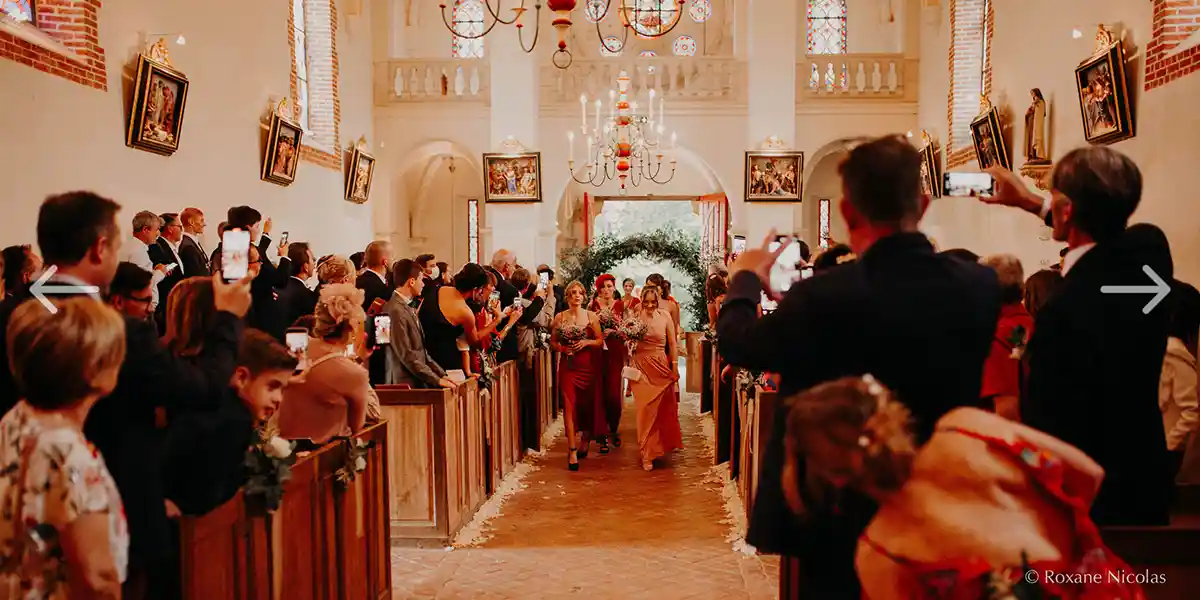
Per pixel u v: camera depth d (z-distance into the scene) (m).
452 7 19.02
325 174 13.95
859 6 19.06
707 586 5.39
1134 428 2.84
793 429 2.13
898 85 16.86
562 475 8.62
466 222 20.34
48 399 2.39
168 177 8.94
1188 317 3.81
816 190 19.62
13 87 6.60
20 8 7.30
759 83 16.41
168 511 2.98
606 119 17.00
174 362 2.78
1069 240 2.93
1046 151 10.29
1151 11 7.73
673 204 32.84
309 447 4.27
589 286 16.06
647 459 8.81
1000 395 3.30
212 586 3.16
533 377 9.66
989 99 12.59
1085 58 9.13
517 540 6.45
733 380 8.02
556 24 9.75
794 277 2.85
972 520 2.07
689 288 15.69
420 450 6.28
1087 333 2.77
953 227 13.92
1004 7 11.97
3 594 2.38
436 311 7.08
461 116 17.02
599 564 5.85
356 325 4.61
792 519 2.51
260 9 11.42
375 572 4.93
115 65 8.02
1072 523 2.16
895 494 2.09
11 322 2.44
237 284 3.09
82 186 7.46
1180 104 7.21
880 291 2.32
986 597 1.98
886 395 2.11
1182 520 3.15
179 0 9.17
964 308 2.33
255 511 3.49
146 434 2.78
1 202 6.46
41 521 2.35
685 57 17.00
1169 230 7.39
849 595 2.44
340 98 14.79
